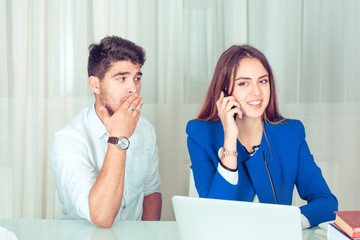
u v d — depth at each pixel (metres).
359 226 0.99
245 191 1.67
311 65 2.50
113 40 1.79
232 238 0.95
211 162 1.74
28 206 2.44
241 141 1.74
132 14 2.41
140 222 1.38
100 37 2.39
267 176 1.68
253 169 1.67
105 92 1.80
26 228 1.29
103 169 1.52
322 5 2.49
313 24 2.49
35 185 2.43
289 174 1.71
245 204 0.92
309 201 1.69
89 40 2.42
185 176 2.45
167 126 2.44
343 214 1.08
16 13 2.37
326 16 2.50
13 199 2.42
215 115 1.79
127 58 1.79
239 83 1.71
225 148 1.59
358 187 2.55
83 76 2.42
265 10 2.48
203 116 1.83
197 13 2.44
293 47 2.49
